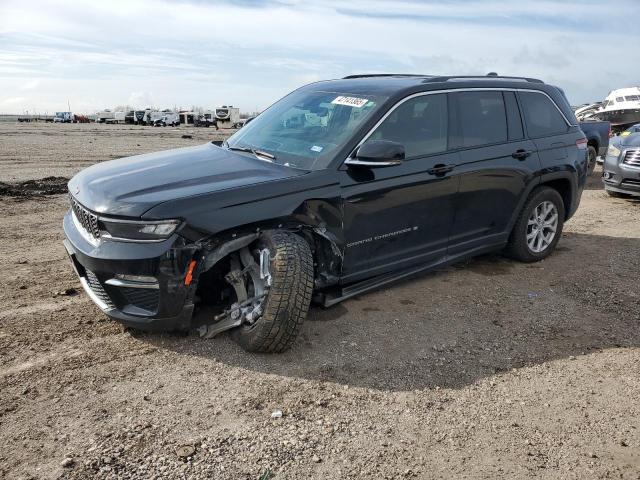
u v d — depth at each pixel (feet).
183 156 14.96
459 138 16.26
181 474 8.61
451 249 16.55
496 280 18.01
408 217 14.84
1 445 9.07
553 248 20.48
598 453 9.50
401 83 15.69
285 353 12.55
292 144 14.53
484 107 17.26
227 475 8.63
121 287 11.71
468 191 16.28
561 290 17.26
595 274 18.86
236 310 12.44
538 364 12.57
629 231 25.32
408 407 10.69
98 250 11.69
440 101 15.94
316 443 9.50
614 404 11.02
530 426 10.21
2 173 41.16
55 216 25.91
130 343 12.73
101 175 13.53
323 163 13.41
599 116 87.81
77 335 13.03
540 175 18.57
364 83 16.19
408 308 15.47
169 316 11.76
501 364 12.51
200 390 10.95
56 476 8.42
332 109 15.16
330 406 10.60
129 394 10.72
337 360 12.35
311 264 12.14
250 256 12.45
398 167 14.46
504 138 17.74
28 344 12.49
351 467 8.95
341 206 13.28
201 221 11.50
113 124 250.57
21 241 21.18
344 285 14.24
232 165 13.67
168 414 10.13
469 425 10.18
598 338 13.98
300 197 12.62
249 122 17.61
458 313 15.26
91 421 9.83
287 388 11.14
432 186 15.19
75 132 132.26
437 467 9.02
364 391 11.17
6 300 14.96
